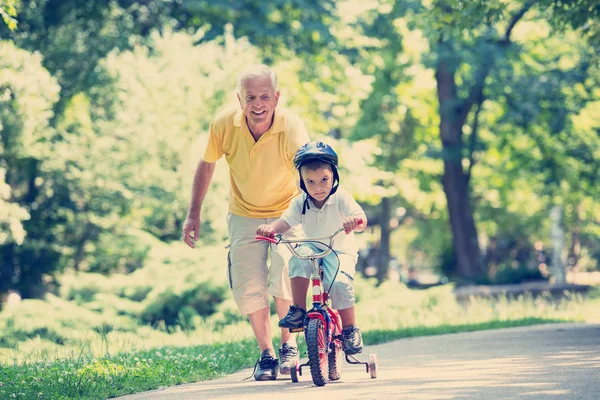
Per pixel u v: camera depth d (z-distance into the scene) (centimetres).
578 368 1045
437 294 3039
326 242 1021
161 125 3678
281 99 4025
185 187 3578
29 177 3925
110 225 3816
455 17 1939
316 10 3828
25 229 3916
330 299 1068
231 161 1115
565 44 4731
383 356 1382
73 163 3762
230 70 3784
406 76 5116
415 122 5622
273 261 1124
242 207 1130
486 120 5250
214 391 1000
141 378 1111
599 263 7762
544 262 7406
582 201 6047
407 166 5653
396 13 4416
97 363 1254
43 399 978
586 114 5003
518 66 4659
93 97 3947
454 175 4934
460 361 1210
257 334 1138
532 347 1373
